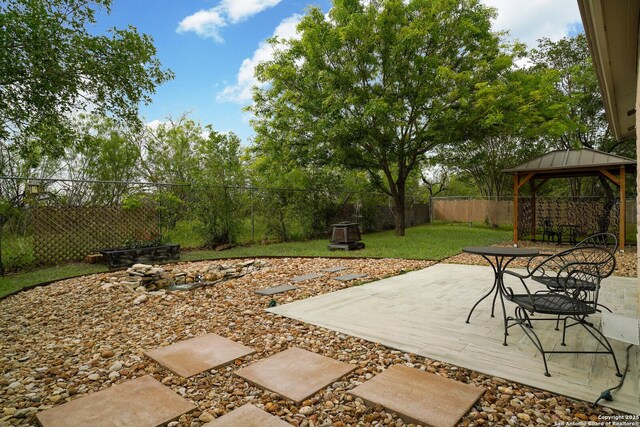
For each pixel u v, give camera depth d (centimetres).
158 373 259
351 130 1080
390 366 260
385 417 199
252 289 522
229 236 1056
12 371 265
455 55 1160
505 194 1816
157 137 1558
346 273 634
